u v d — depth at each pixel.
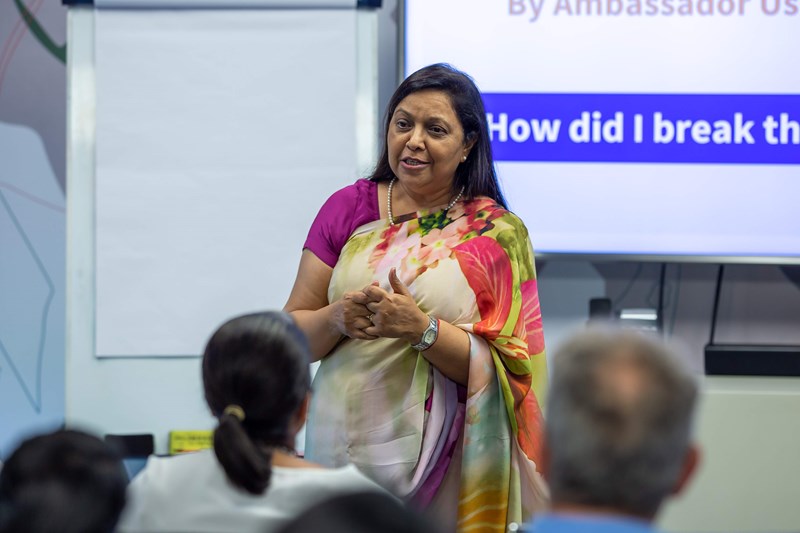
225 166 4.65
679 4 5.01
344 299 3.09
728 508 4.74
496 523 3.16
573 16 5.01
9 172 5.32
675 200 5.02
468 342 3.13
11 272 5.33
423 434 3.17
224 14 4.64
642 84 5.02
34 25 5.31
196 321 4.63
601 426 1.53
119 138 4.64
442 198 3.36
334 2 4.62
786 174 5.02
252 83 4.65
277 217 4.64
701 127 5.02
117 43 4.63
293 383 2.28
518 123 5.00
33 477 1.65
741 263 4.99
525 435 3.21
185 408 4.61
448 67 3.31
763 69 5.02
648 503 1.54
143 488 2.20
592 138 5.01
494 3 5.00
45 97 5.32
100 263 4.61
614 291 5.22
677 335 5.23
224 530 2.12
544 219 5.02
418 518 1.21
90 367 4.61
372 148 4.65
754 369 4.93
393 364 3.18
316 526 1.19
